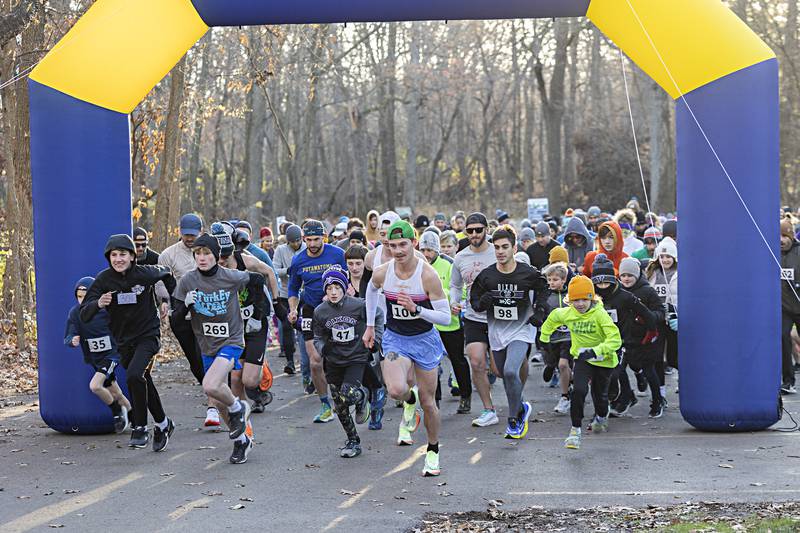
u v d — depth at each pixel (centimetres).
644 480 899
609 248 1391
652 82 5219
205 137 5869
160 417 1061
